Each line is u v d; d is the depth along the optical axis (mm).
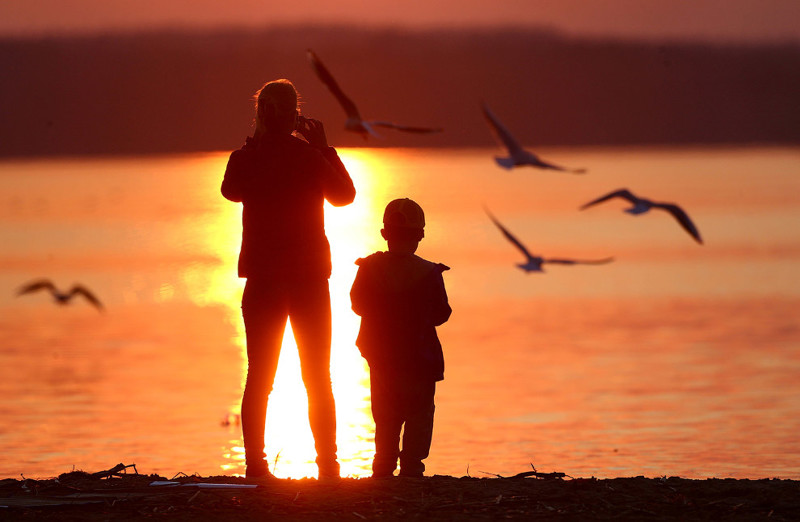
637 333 137500
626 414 80625
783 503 25406
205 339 138500
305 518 24438
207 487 27094
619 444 68062
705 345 124438
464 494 26344
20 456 64500
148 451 66125
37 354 124062
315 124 28953
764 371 103812
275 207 27891
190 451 66062
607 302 176750
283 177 27844
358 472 54938
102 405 86312
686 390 92875
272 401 86125
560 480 28094
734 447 66625
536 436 70938
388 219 30328
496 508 25203
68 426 76062
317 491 26594
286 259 27906
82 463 61688
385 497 26062
